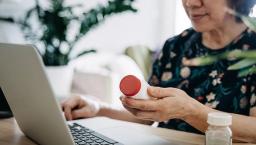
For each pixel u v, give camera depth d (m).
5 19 2.45
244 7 1.04
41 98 0.60
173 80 1.17
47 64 2.47
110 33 2.99
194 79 1.12
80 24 2.66
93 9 2.68
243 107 1.00
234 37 1.08
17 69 0.62
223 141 0.61
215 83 1.07
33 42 2.54
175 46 1.22
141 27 3.19
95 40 2.91
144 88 0.69
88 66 2.67
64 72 2.35
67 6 2.58
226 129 0.62
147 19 3.21
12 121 0.98
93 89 2.39
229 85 1.04
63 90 2.28
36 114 0.66
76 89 2.47
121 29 3.05
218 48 1.10
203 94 1.08
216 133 0.61
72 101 1.05
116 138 0.79
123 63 2.57
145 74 2.57
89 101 1.09
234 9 1.03
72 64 2.66
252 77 0.99
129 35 3.12
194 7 1.03
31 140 0.80
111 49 3.02
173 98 0.72
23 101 0.69
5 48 0.63
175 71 1.18
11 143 0.78
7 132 0.87
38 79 0.57
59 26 2.51
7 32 2.47
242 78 1.02
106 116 1.12
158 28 3.27
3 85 0.75
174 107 0.71
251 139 0.80
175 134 0.86
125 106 0.72
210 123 0.61
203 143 0.77
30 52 0.56
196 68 1.13
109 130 0.86
